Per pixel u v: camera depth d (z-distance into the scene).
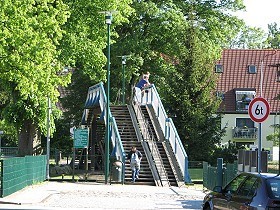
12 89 41.47
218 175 30.59
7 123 41.94
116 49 59.12
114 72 59.91
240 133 81.56
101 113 43.81
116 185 36.53
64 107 68.00
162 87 57.91
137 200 27.52
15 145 77.25
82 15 43.78
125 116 44.19
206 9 63.38
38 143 43.25
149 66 61.97
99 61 44.19
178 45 58.59
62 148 65.69
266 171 21.05
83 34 43.53
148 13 58.38
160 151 40.72
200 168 49.06
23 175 30.72
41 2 34.59
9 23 32.09
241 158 23.58
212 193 17.14
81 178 40.03
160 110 43.56
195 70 52.75
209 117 52.66
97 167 47.16
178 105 52.56
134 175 38.00
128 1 46.44
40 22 33.75
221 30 63.34
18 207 23.45
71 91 67.31
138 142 41.38
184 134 52.31
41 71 33.59
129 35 60.56
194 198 29.08
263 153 21.22
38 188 31.94
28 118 41.50
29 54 32.81
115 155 39.88
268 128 81.69
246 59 84.12
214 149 52.59
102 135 47.19
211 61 54.09
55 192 30.09
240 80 82.44
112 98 62.09
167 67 61.19
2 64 32.59
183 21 58.97
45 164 38.00
